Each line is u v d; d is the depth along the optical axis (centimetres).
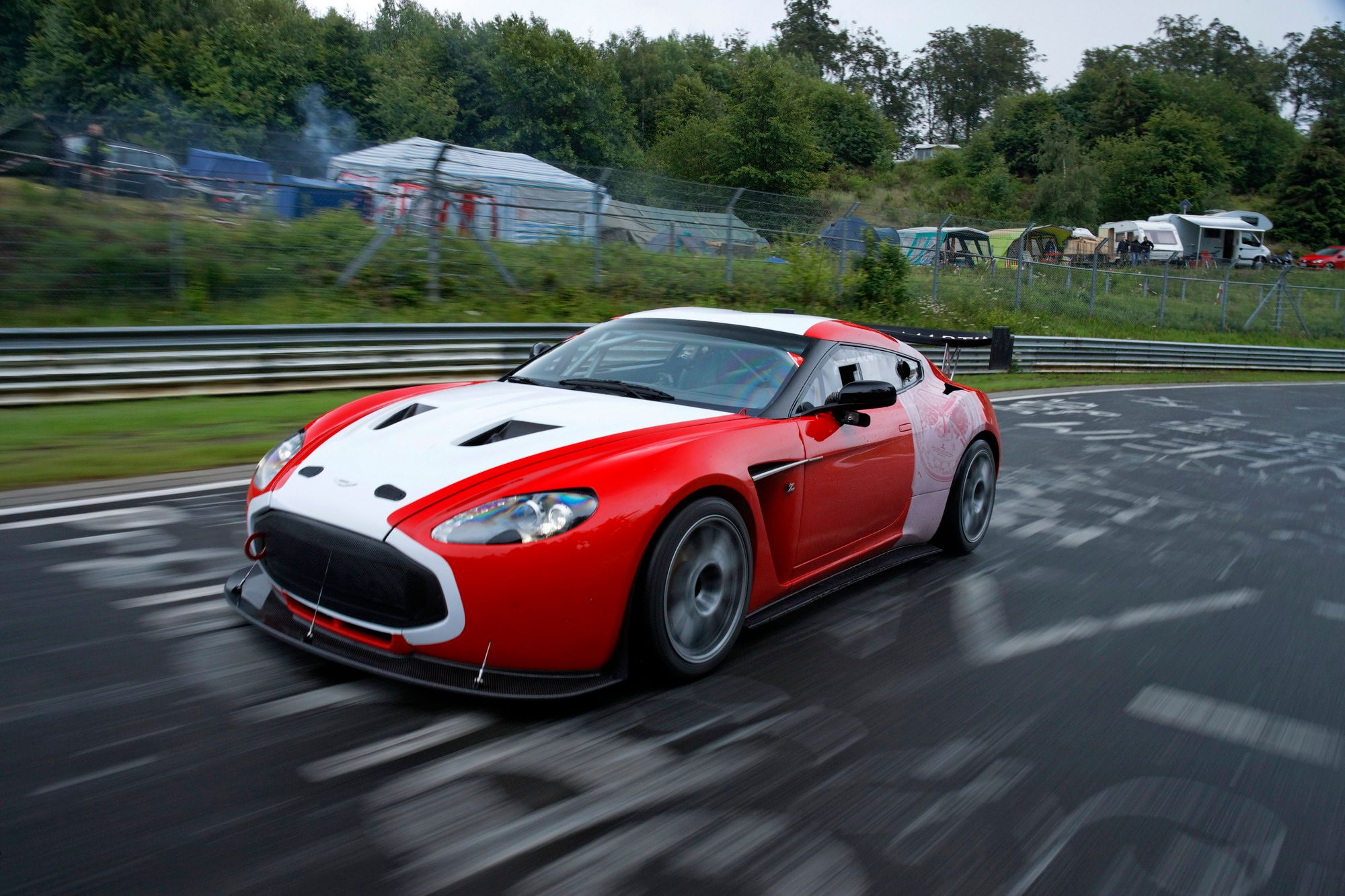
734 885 188
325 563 254
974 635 349
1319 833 228
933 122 9881
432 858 188
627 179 1345
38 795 201
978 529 467
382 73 3631
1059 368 1678
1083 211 5172
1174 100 7394
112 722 235
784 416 329
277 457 294
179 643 285
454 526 240
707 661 286
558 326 1011
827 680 295
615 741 243
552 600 242
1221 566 484
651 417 306
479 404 316
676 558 269
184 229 989
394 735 237
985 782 239
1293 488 748
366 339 868
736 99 4197
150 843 187
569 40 3981
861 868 198
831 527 347
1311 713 304
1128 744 269
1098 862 207
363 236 1116
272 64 3206
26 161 905
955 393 450
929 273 1861
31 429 612
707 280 1420
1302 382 2106
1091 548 497
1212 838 221
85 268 920
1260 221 4300
